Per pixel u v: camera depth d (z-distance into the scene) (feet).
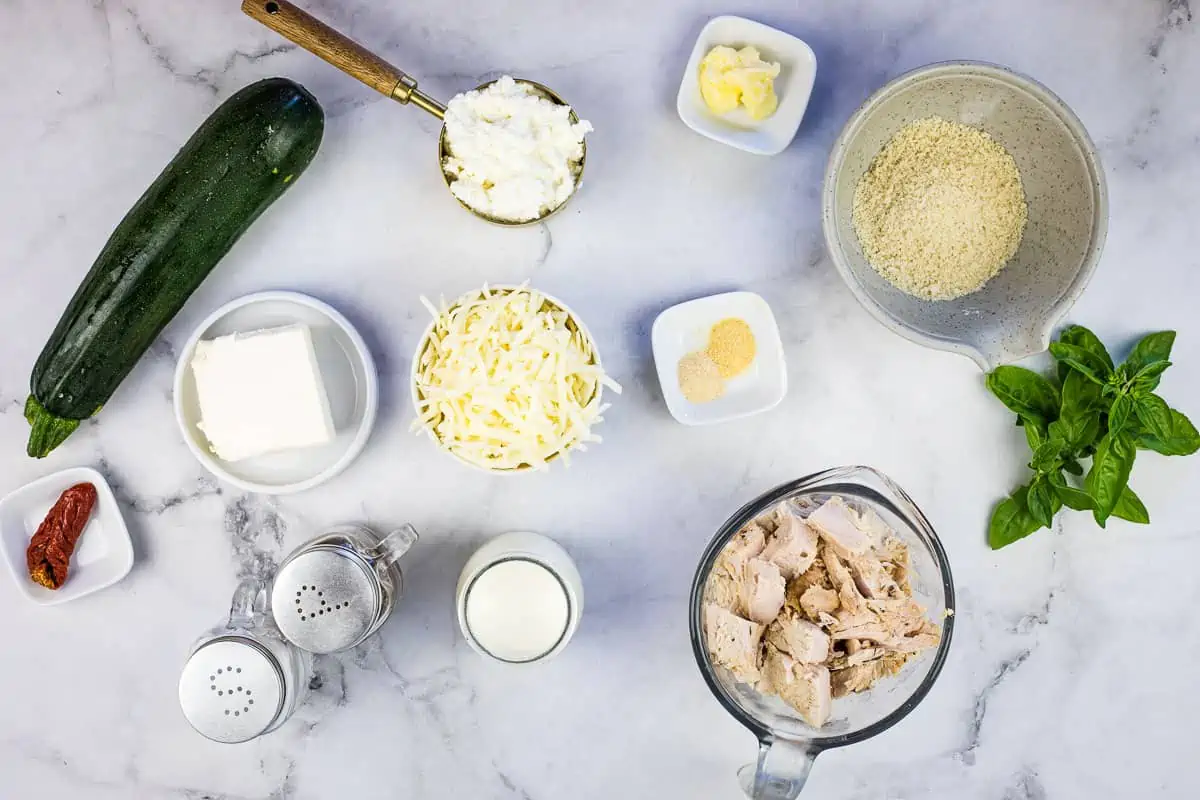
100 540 2.39
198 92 2.39
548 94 2.28
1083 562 2.46
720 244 2.42
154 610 2.42
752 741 2.43
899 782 2.46
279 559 2.42
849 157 2.26
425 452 2.41
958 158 2.32
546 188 2.23
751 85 2.28
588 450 2.41
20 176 2.39
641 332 2.42
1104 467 2.28
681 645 2.43
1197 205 2.43
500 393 2.15
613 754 2.44
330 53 2.19
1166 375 2.45
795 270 2.42
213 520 2.41
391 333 2.40
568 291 2.41
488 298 2.22
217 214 2.20
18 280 2.39
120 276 2.20
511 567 2.17
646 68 2.40
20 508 2.35
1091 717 2.47
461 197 2.25
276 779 2.43
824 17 2.41
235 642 2.16
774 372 2.35
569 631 2.17
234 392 2.23
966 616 2.46
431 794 2.43
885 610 2.15
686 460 2.43
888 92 2.17
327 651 2.14
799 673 2.14
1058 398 2.35
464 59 2.39
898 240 2.33
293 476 2.35
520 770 2.43
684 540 2.43
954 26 2.42
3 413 2.40
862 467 2.21
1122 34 2.42
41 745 2.43
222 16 2.38
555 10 2.39
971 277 2.34
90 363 2.22
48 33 2.38
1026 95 2.20
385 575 2.26
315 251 2.39
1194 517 2.45
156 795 2.43
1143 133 2.43
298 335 2.23
